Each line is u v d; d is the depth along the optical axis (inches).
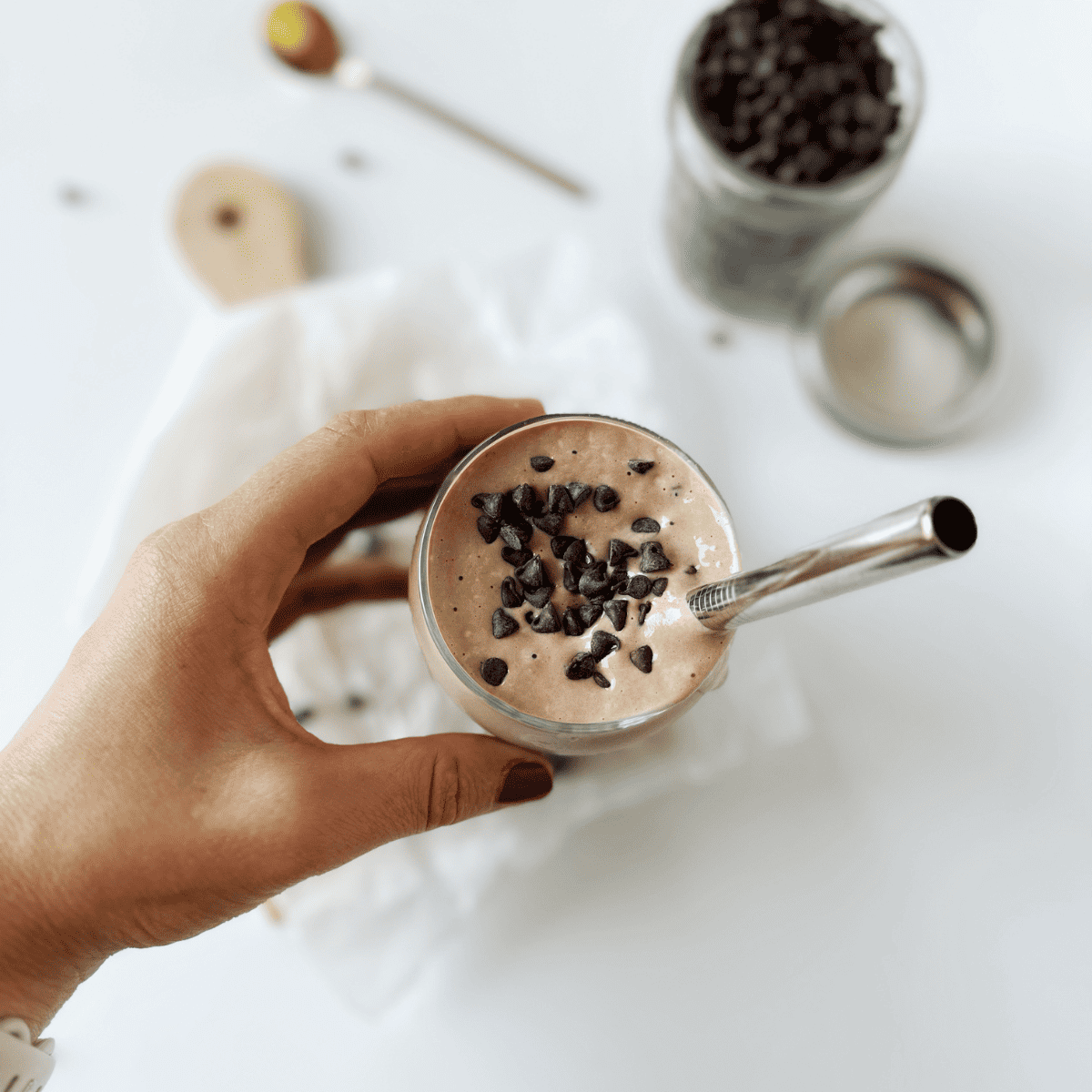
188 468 18.2
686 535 14.5
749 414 19.8
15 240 20.5
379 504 17.0
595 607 14.2
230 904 14.2
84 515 20.1
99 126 20.6
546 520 14.4
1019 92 20.3
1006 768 18.9
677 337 20.1
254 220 20.0
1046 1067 18.3
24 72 20.7
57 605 19.8
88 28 20.7
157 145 20.6
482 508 14.5
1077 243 20.2
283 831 14.0
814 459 19.7
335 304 18.8
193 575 14.5
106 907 14.0
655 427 18.7
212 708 14.3
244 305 20.1
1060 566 19.4
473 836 18.0
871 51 18.0
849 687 19.1
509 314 19.1
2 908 13.9
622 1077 18.4
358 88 20.5
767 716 18.5
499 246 20.5
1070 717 19.0
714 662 14.1
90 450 20.2
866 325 19.8
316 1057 18.5
